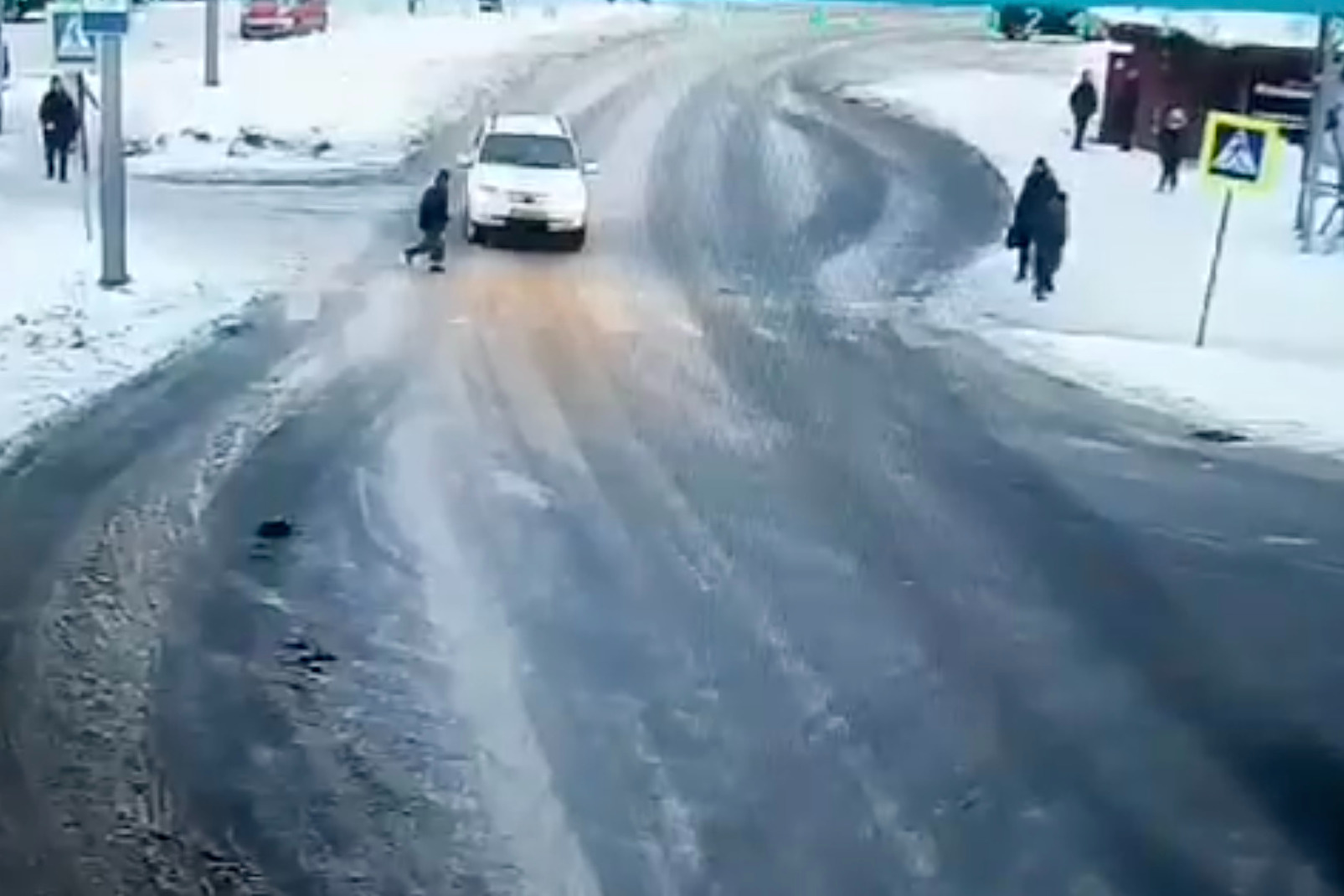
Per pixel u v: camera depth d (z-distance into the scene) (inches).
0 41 1425.9
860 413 670.5
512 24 2274.9
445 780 358.0
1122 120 1475.1
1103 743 391.5
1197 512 565.3
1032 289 925.8
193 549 479.2
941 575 494.6
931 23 2598.4
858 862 333.7
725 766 369.7
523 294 863.7
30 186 1147.9
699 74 1897.1
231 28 2126.0
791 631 445.7
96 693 390.9
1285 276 975.6
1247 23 1494.8
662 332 796.0
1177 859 341.4
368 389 661.3
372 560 479.8
